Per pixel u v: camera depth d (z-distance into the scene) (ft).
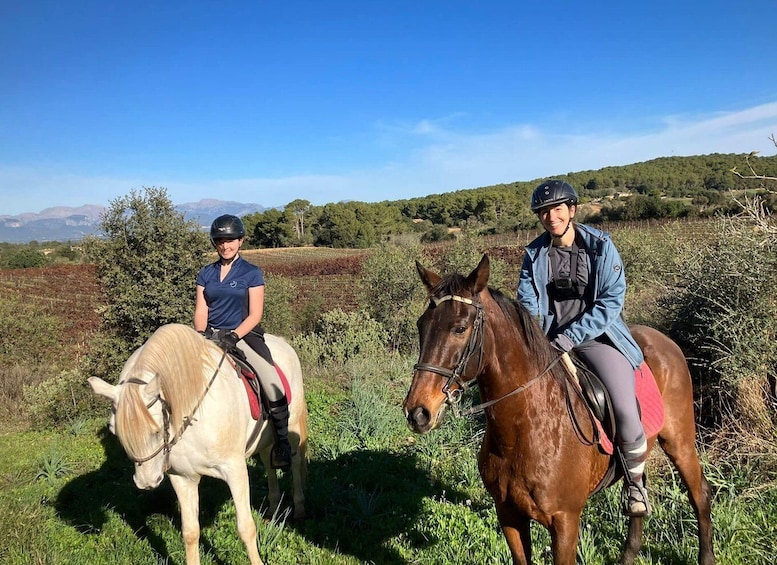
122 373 11.28
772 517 13.32
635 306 28.17
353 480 17.99
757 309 18.40
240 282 14.17
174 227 32.27
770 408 17.57
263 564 13.01
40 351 46.78
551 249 10.70
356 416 24.30
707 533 11.59
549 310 10.76
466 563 12.66
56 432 27.20
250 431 13.03
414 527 14.70
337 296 79.15
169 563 13.80
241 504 12.06
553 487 8.88
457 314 8.32
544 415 8.96
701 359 19.65
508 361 8.89
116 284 32.09
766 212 20.58
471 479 17.42
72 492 18.43
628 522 13.12
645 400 10.39
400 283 49.75
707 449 17.40
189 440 11.53
